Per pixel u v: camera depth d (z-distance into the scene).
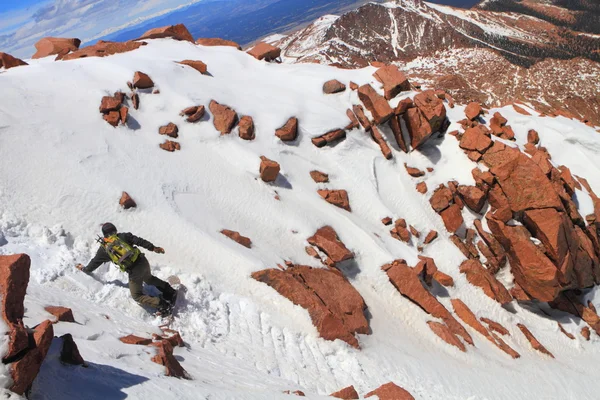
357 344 9.23
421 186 15.33
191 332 8.02
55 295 7.18
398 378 8.81
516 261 13.88
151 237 9.97
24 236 8.84
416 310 11.53
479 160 15.30
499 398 9.38
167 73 14.84
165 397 4.30
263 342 8.50
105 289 8.16
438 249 14.01
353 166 14.99
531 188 13.95
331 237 12.29
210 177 12.55
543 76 128.50
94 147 11.50
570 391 11.01
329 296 10.05
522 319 13.56
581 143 18.34
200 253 9.91
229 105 14.77
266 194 12.78
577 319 13.96
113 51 17.58
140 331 7.02
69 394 3.82
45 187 9.95
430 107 15.67
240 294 9.34
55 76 13.34
